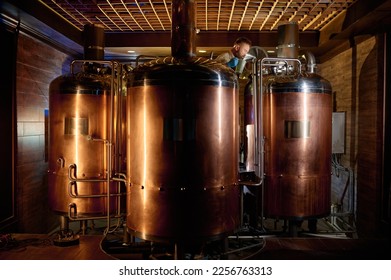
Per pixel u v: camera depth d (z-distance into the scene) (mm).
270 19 6199
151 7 5480
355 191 6094
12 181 5164
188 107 3377
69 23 6293
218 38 6887
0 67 4922
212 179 3473
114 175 4641
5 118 5055
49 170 5285
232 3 5395
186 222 3430
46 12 5355
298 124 4906
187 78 3375
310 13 5750
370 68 5570
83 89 4961
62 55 7152
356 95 6090
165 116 3398
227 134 3566
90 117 4973
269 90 5004
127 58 8172
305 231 5645
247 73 5934
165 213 3455
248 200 5754
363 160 5773
